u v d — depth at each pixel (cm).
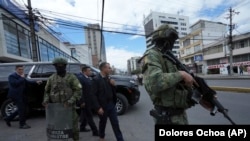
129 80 766
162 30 205
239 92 1139
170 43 208
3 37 1633
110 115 434
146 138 484
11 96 604
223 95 1054
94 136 511
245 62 4466
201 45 6116
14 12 1844
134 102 766
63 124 377
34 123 667
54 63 404
